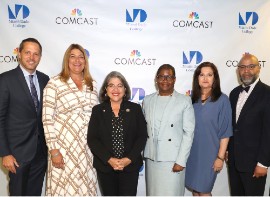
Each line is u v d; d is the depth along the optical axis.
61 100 2.10
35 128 2.21
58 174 2.11
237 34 2.73
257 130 2.18
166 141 2.14
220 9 2.71
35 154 2.21
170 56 2.73
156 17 2.70
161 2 2.69
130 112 2.13
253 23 2.73
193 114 2.18
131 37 2.71
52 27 2.66
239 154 2.23
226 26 2.72
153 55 2.73
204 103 2.28
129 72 2.73
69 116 2.10
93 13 2.67
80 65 2.16
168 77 2.15
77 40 2.69
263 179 2.26
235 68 2.76
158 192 2.17
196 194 2.46
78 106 2.13
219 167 2.26
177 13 2.70
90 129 2.12
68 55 2.15
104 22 2.68
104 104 2.17
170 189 2.15
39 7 2.64
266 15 2.72
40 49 2.20
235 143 2.26
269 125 2.11
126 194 2.10
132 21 2.70
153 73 2.74
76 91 2.15
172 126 2.15
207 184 2.25
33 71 2.22
